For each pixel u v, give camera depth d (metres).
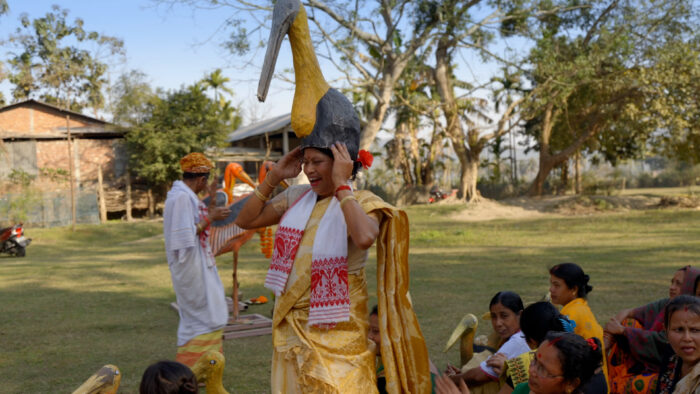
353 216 2.63
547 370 2.58
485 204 31.02
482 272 11.35
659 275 10.27
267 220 3.18
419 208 31.64
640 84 26.95
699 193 38.38
